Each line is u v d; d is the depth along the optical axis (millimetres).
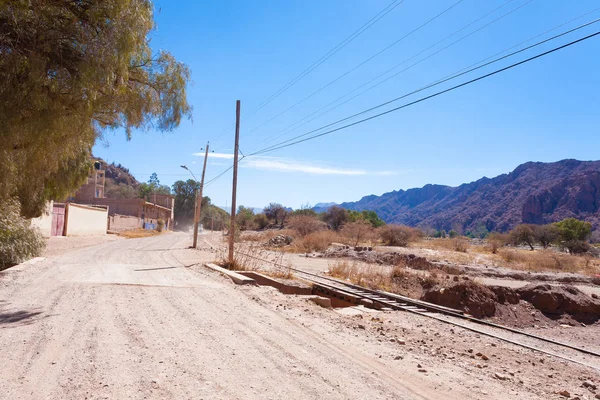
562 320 16359
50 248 29078
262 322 8828
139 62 10695
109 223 65562
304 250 41500
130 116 10594
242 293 12812
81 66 8641
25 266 16766
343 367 6090
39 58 8312
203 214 134875
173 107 11148
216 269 19188
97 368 5543
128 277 15172
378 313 13062
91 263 20078
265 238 55812
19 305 9531
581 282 27188
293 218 60969
